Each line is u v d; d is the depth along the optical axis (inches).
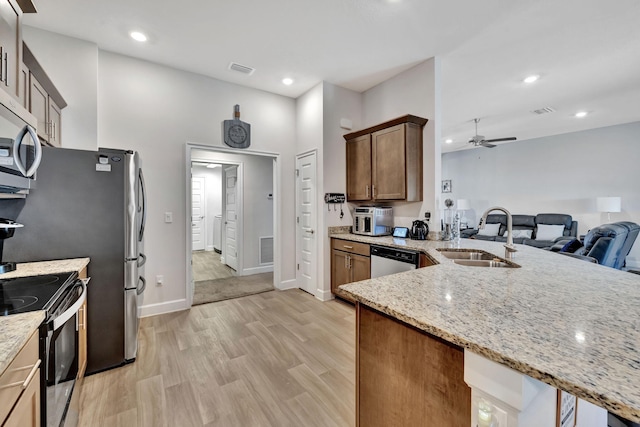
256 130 149.7
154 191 123.3
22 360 36.1
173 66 126.6
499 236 252.5
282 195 159.2
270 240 201.2
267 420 63.2
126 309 83.0
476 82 143.4
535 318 36.1
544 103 172.7
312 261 149.6
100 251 79.3
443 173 322.7
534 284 51.8
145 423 61.9
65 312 47.6
